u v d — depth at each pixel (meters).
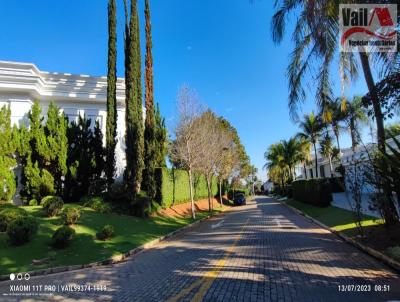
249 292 6.44
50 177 19.78
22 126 20.30
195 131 27.41
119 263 10.62
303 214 25.14
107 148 21.20
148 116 23.83
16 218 12.12
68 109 25.97
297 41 15.03
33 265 9.88
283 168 63.78
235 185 62.28
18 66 22.58
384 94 10.87
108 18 22.14
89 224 15.36
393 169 10.11
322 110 14.71
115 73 21.97
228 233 16.33
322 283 6.96
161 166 26.88
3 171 18.08
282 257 9.68
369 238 11.55
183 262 9.72
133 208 20.00
